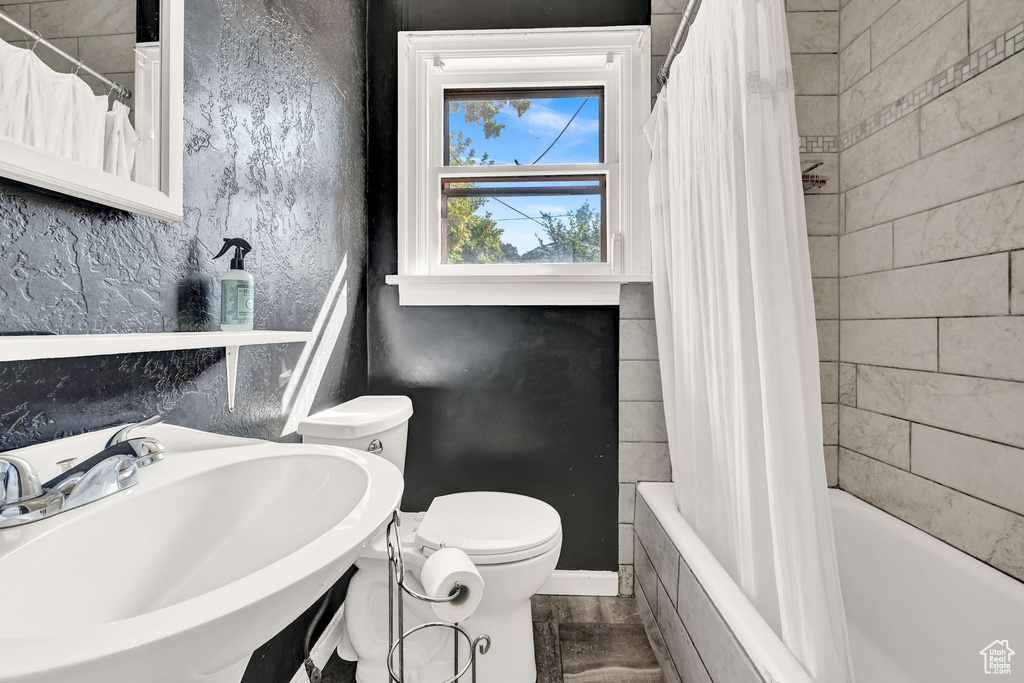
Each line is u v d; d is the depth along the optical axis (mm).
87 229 691
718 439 1265
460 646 1272
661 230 1658
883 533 1450
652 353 1837
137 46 737
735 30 1074
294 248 1307
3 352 432
